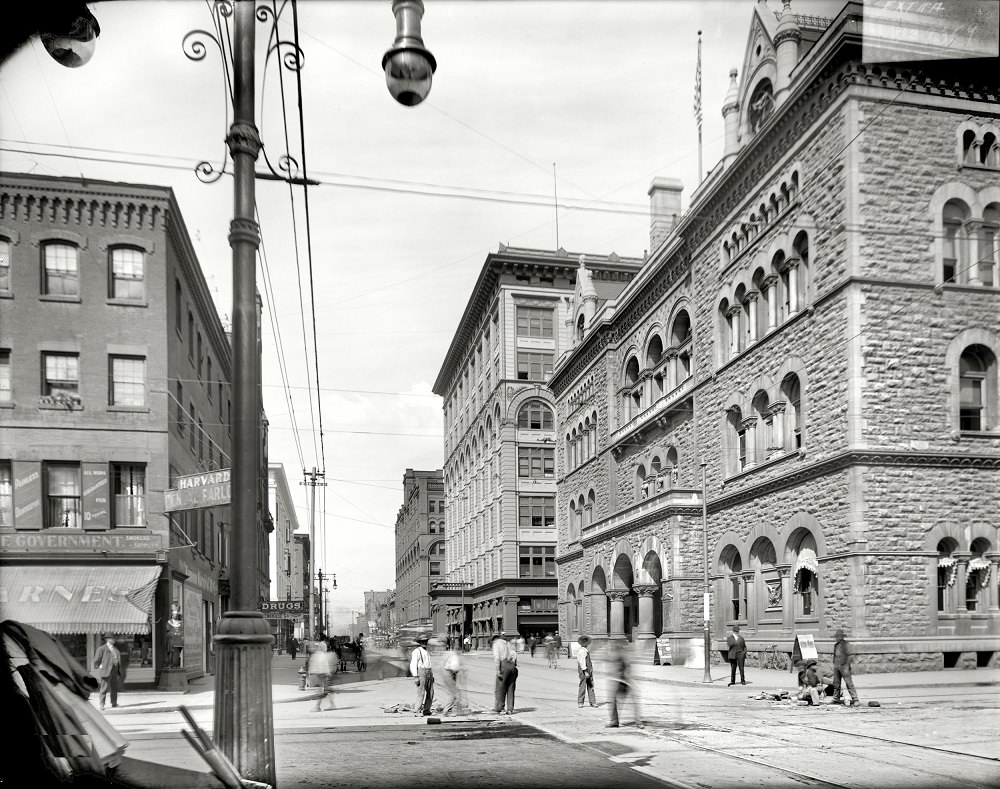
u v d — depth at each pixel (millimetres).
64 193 26750
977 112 26188
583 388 55281
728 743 12969
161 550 26219
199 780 7992
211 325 38094
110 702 21219
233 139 8000
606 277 75188
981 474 25391
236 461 7723
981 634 24859
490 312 79000
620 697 15266
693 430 37844
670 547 36125
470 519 87750
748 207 32375
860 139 25562
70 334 26609
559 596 59750
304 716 18219
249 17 8125
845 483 25188
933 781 9797
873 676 23156
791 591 28484
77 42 7887
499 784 9859
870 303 25234
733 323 33594
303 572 148000
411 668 18484
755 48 33406
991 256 26078
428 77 8000
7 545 25281
